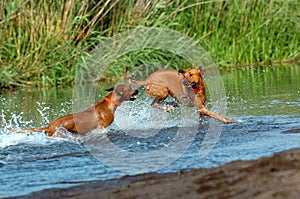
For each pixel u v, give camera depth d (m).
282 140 18.80
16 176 16.77
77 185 15.39
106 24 41.22
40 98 33.19
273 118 22.94
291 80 34.38
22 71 39.00
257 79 36.06
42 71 39.19
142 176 15.69
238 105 26.72
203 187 13.00
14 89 38.25
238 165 14.23
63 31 39.59
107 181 15.52
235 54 44.72
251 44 45.34
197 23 43.19
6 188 15.61
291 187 11.73
